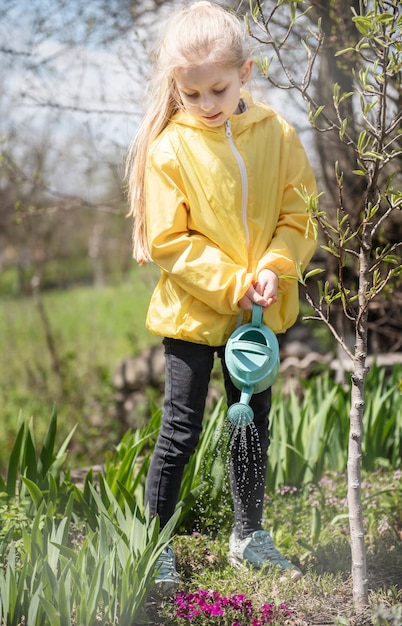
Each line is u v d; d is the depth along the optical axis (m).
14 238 14.30
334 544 2.94
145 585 2.31
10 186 8.02
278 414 3.83
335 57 4.11
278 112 2.70
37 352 8.93
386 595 2.51
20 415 3.25
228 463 2.93
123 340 12.52
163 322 2.56
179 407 2.58
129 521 2.51
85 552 2.26
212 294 2.41
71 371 8.28
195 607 2.38
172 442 2.59
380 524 3.14
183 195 2.49
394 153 2.22
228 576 2.67
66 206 5.51
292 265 2.52
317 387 4.34
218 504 3.20
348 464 2.41
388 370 5.50
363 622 2.32
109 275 23.72
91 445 7.08
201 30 2.35
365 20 2.08
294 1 2.19
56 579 2.15
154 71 2.60
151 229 2.50
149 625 2.33
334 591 2.57
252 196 2.51
